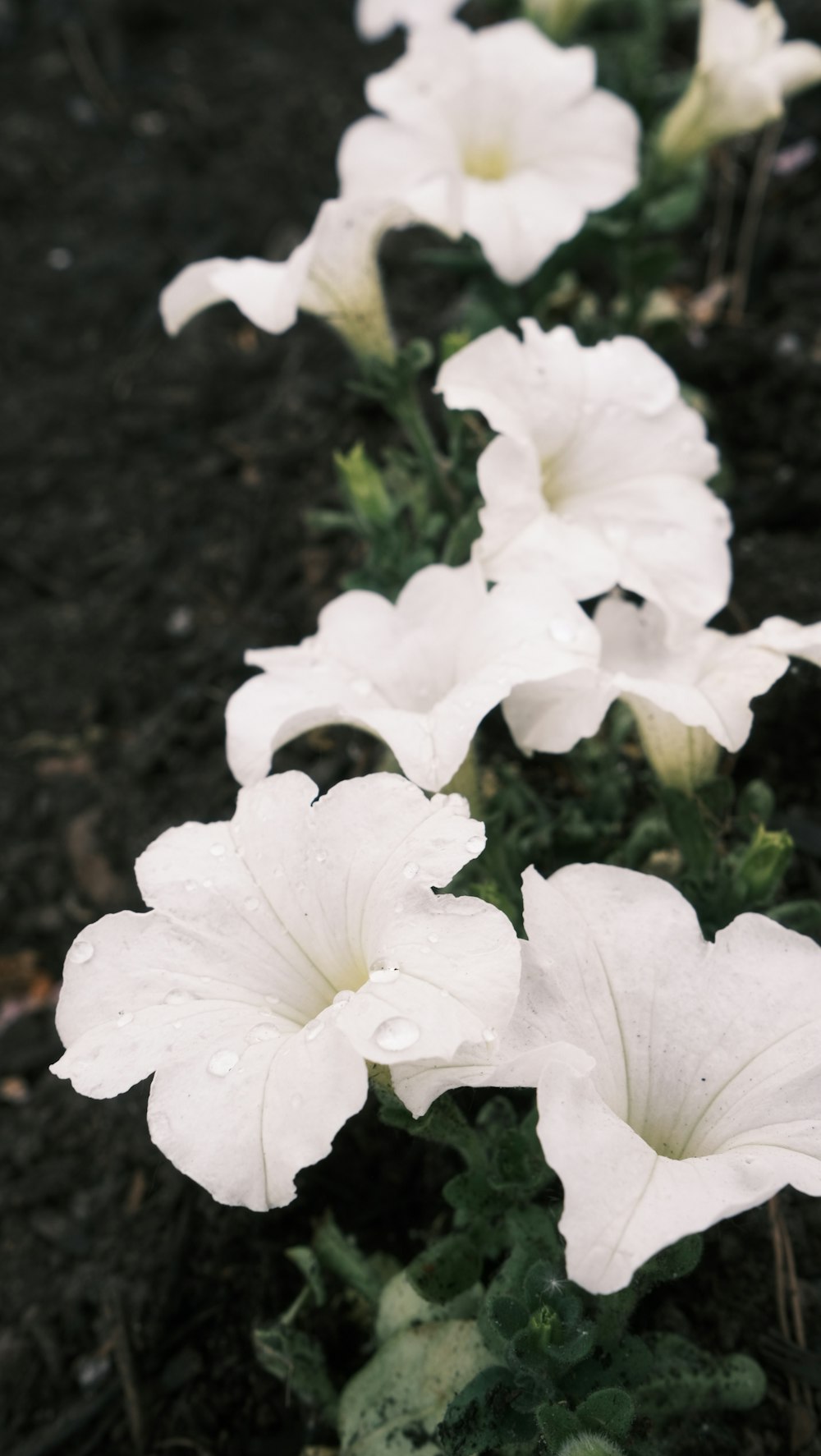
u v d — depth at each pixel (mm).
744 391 481
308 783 241
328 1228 308
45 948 424
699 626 297
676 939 231
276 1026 223
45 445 551
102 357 578
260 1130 205
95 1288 336
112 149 657
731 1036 225
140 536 519
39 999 414
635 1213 193
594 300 516
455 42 395
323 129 653
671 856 348
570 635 264
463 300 536
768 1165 202
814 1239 304
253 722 268
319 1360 288
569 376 307
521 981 220
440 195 342
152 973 231
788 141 546
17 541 528
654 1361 267
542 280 456
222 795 436
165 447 542
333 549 484
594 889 234
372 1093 340
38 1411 322
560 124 389
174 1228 339
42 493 539
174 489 528
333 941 233
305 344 557
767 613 415
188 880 240
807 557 428
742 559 432
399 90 391
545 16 469
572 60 393
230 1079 212
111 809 445
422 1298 269
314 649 284
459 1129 251
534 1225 265
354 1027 205
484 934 212
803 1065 219
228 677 465
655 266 442
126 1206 350
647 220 458
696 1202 195
